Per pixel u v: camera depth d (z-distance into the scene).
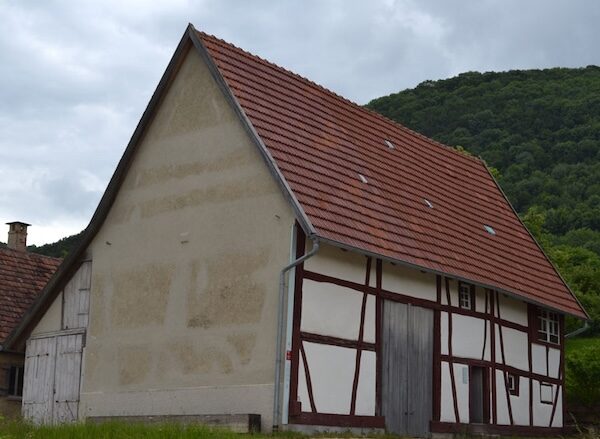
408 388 21.52
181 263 21.44
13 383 27.44
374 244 20.34
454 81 94.38
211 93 21.75
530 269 27.03
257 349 19.28
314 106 23.69
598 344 30.23
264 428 18.62
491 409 24.14
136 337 22.06
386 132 26.42
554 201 73.44
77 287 24.30
